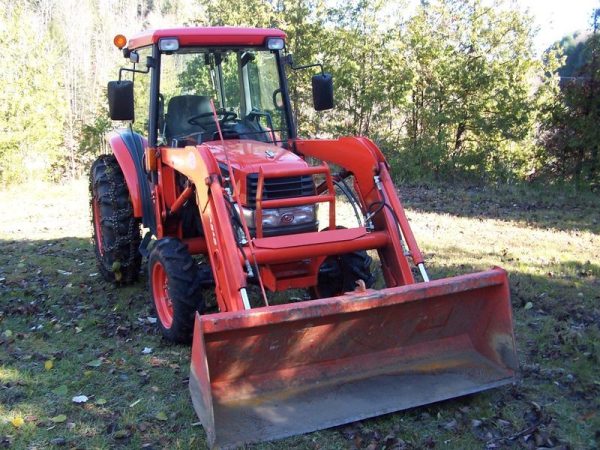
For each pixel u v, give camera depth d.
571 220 10.11
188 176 4.61
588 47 13.69
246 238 4.30
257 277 4.32
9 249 8.27
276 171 4.56
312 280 4.74
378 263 6.98
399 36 15.07
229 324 3.43
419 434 3.67
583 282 6.53
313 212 4.78
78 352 4.88
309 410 3.70
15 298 6.18
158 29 5.35
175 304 4.65
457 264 7.14
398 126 15.49
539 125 14.36
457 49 15.03
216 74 5.52
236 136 5.43
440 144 14.73
